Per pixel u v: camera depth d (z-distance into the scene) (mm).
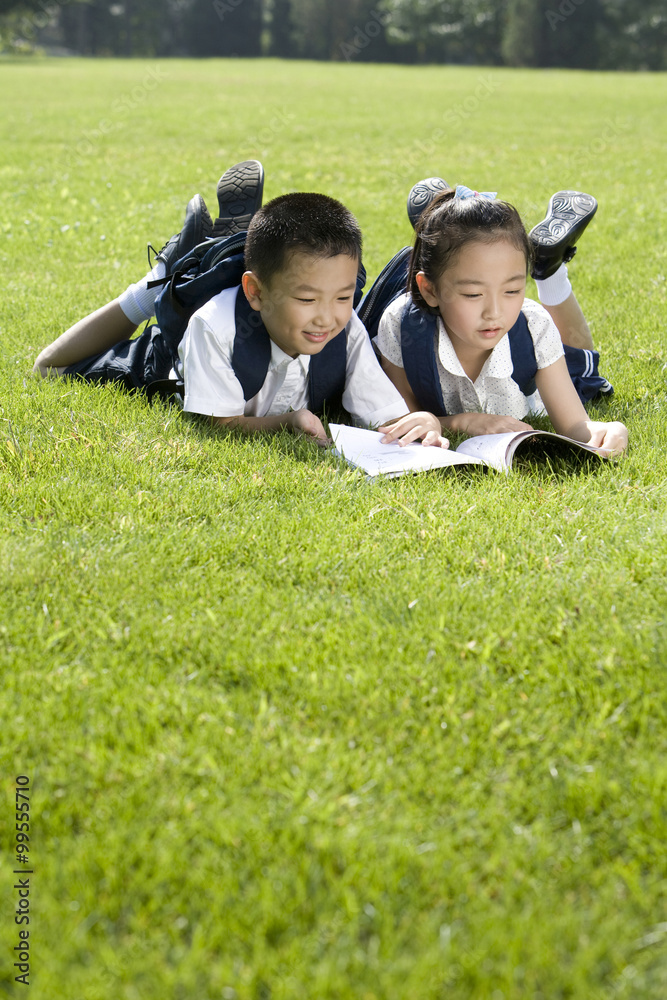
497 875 1251
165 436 2613
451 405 2850
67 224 6059
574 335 3225
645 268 4926
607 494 2299
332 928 1166
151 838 1296
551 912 1193
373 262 5047
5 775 1390
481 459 2463
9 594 1833
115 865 1240
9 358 3260
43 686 1576
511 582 1908
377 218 6465
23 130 12031
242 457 2480
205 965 1116
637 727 1513
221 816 1327
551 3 42219
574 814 1348
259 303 2463
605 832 1319
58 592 1850
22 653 1666
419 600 1844
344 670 1622
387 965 1119
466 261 2373
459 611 1823
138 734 1471
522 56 43375
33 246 5414
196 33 52312
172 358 2859
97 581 1893
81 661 1666
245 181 3010
